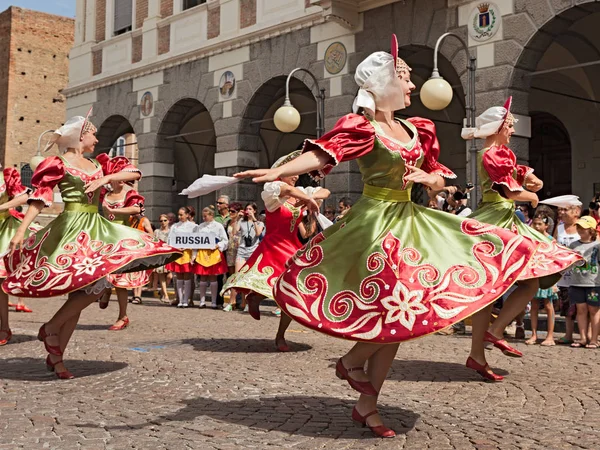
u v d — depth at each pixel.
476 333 6.50
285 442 4.29
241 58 19.50
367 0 15.98
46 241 6.31
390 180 4.51
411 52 16.00
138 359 7.49
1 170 8.72
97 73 24.98
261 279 8.12
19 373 6.66
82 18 25.97
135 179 6.65
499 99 13.75
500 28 13.79
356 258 4.32
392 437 4.44
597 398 5.71
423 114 21.50
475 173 12.60
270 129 25.45
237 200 19.47
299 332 10.19
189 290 15.05
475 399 5.66
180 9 21.91
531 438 4.45
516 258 4.36
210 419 4.85
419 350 8.41
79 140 6.61
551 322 9.32
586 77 17.80
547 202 6.69
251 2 19.36
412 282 4.22
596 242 9.01
